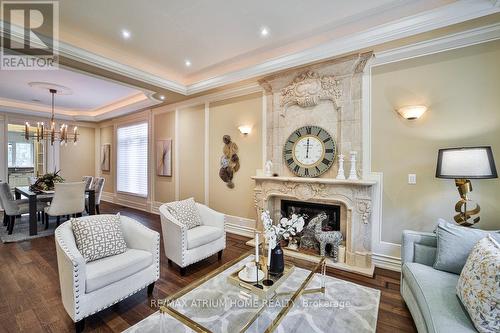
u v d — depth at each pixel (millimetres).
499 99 2459
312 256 3254
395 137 2959
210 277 1985
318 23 2811
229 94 4480
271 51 3506
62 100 6094
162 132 5844
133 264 2176
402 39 2701
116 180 7281
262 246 2570
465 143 2604
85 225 2236
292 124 3689
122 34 3053
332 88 3305
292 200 3730
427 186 2793
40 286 2541
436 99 2740
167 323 1974
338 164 3279
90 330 1908
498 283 1273
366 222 2961
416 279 1849
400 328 1943
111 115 6836
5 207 4230
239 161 4383
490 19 2344
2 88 5047
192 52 3533
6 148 6281
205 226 3324
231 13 2627
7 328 1917
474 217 2533
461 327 1334
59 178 5219
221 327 1780
